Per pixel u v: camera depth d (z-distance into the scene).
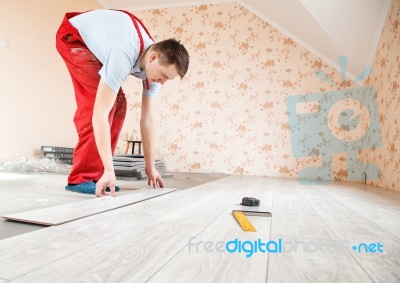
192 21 4.50
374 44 3.30
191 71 4.45
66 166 3.26
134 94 4.69
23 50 3.53
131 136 4.62
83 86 1.68
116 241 0.78
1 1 3.26
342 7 2.83
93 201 1.32
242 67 4.28
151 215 1.12
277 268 0.65
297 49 4.11
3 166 2.97
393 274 0.64
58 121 4.04
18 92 3.48
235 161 4.25
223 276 0.59
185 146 4.43
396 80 2.75
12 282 0.52
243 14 4.31
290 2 3.28
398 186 2.65
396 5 2.74
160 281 0.55
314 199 1.86
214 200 1.57
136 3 4.70
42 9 3.75
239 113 4.27
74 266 0.60
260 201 1.64
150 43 1.58
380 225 1.15
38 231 0.84
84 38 1.62
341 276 0.62
